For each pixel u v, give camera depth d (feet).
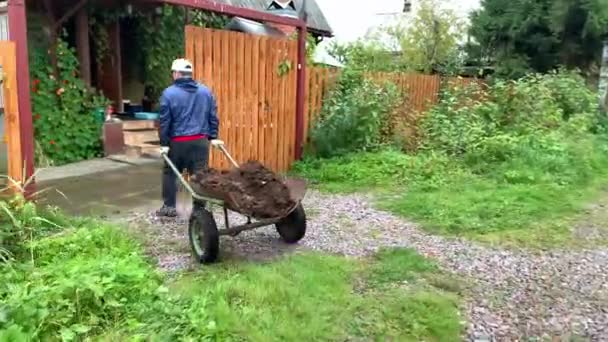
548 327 10.98
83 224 16.57
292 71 26.40
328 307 11.28
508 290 12.85
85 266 11.80
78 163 28.43
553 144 27.71
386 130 29.78
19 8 15.99
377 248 15.60
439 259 14.87
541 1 47.80
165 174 18.04
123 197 21.04
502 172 24.57
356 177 24.30
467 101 33.68
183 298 11.17
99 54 34.17
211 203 14.51
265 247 15.48
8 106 16.24
